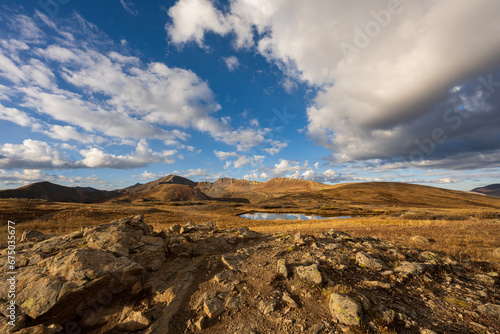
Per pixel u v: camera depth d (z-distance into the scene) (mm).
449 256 8758
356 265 7320
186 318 5105
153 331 4633
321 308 4996
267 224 38344
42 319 4637
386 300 5312
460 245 10820
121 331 4816
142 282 6367
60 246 7332
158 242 8531
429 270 7102
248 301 5520
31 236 9477
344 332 4188
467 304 5199
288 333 4340
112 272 5574
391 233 14961
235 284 6305
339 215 71750
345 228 19891
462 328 4375
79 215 35438
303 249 9000
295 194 147500
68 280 5223
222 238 10570
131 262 6152
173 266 7578
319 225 25484
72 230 24781
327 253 8359
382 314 4605
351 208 90750
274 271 6895
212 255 8711
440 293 5801
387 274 6664
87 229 8453
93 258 6066
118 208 50844
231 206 97250
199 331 4664
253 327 4621
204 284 6523
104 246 7199
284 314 4891
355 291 5348
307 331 4305
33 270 5762
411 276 6613
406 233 14703
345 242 10336
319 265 6930
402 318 4594
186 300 5766
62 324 4805
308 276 6156
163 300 5707
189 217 46250
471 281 6633
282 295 5629
